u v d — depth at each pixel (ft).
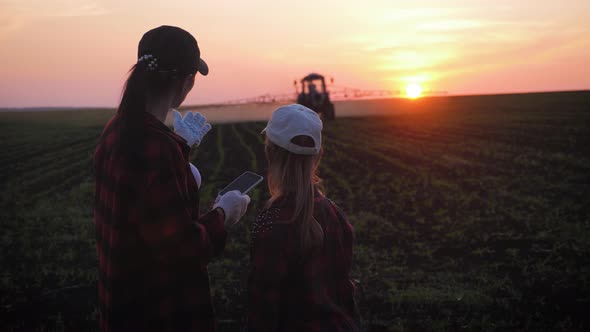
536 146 58.44
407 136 79.30
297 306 5.68
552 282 17.63
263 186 39.27
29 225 28.30
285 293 5.71
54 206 33.83
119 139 5.07
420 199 32.99
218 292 17.44
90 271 19.66
